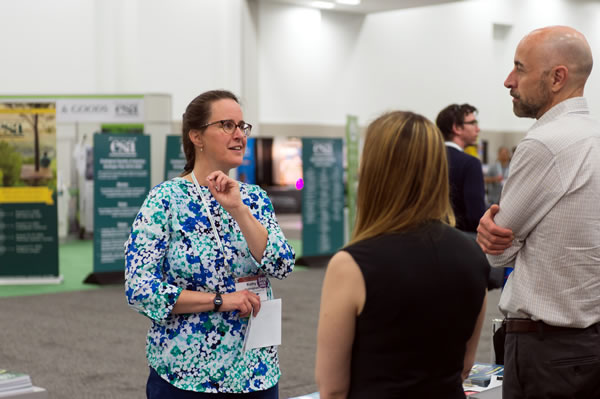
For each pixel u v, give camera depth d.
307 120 16.81
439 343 1.41
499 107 19.66
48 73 13.52
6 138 8.27
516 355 1.97
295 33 16.48
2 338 5.53
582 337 1.88
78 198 13.20
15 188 8.30
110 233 8.34
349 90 17.38
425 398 1.41
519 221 1.92
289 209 16.92
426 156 1.41
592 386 1.88
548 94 1.94
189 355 1.81
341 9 16.88
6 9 13.09
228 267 1.85
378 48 17.72
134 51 14.41
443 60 18.61
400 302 1.37
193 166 1.96
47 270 8.34
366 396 1.39
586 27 17.38
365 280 1.37
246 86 15.78
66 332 5.75
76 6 13.77
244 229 1.82
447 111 3.91
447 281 1.40
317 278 8.68
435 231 1.44
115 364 4.76
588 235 1.85
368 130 1.47
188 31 15.16
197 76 15.31
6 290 7.90
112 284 8.22
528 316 1.94
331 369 1.42
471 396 2.39
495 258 2.01
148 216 1.83
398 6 16.19
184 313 1.82
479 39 19.11
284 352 5.07
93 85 14.02
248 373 1.84
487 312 5.90
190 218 1.85
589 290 1.86
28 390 1.78
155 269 1.81
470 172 3.71
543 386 1.91
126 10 14.29
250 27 15.75
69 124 12.95
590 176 1.85
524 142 1.92
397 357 1.39
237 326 1.85
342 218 10.16
